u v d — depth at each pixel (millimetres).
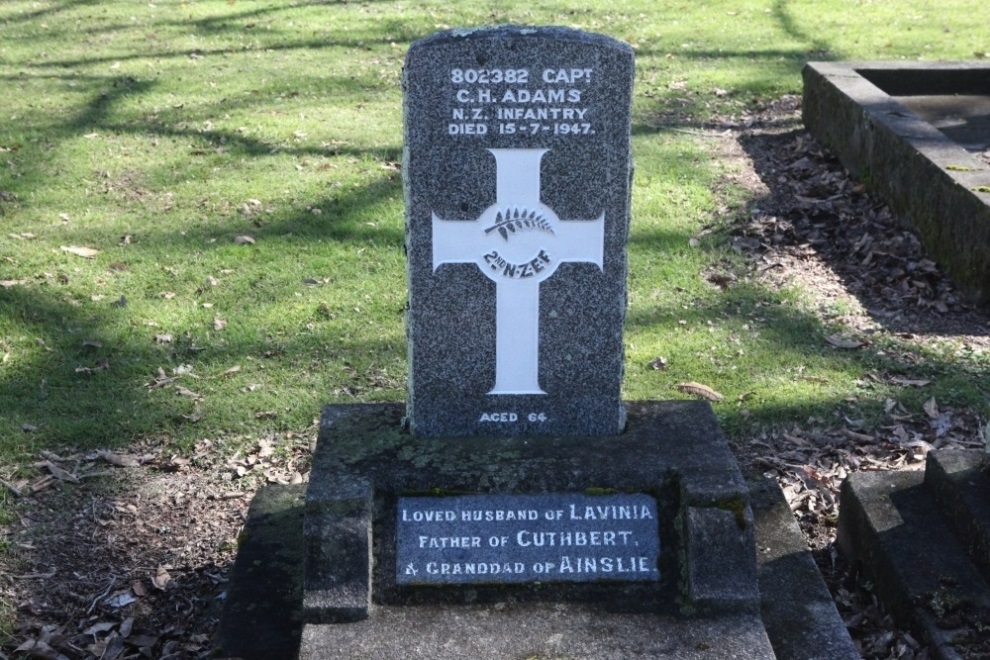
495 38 3504
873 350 4660
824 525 4027
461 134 3555
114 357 4625
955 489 3740
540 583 3498
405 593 3494
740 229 5410
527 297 3646
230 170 6051
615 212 3604
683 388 4473
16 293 4887
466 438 3693
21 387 4477
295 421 4387
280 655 3502
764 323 4812
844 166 6043
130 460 4234
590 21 9422
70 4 10180
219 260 5176
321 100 7316
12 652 3664
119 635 3727
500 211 3600
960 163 5125
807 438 4297
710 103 7312
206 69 8070
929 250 5180
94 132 6633
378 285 5027
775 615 3564
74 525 4031
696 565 3475
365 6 9984
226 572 3916
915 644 3564
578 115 3549
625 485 3564
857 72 6703
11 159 6184
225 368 4594
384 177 5898
